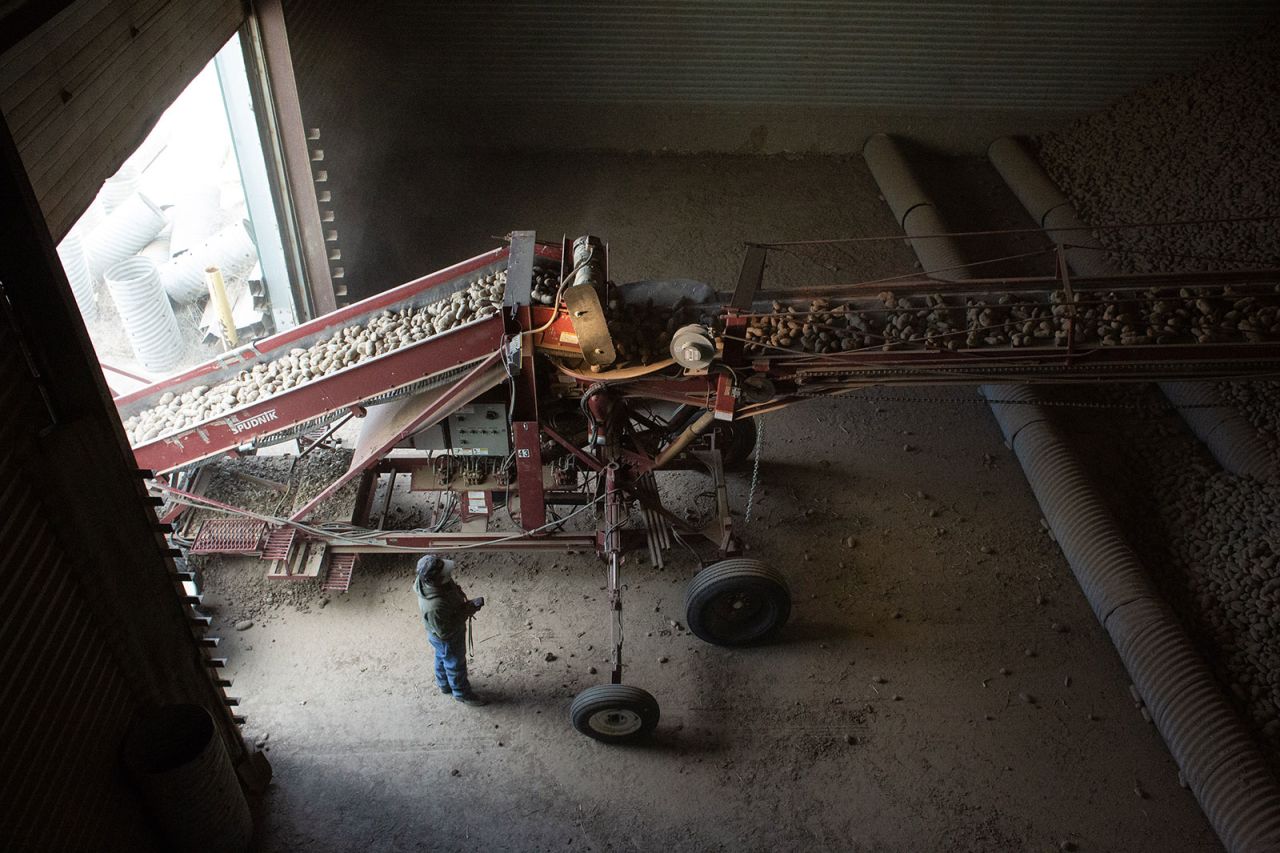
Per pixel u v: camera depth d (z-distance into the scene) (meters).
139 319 11.91
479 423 8.97
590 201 15.62
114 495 5.92
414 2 14.59
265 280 12.16
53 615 5.51
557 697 8.74
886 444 11.44
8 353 5.11
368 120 14.95
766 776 8.10
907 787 8.02
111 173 7.36
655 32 15.16
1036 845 7.60
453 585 7.89
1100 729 8.44
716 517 9.55
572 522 10.10
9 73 5.87
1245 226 13.95
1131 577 9.06
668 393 8.59
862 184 16.23
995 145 16.72
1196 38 15.89
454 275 9.23
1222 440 10.70
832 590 9.73
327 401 8.70
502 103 16.02
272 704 8.63
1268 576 9.20
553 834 7.70
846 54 15.59
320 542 9.45
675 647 9.18
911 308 8.49
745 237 14.95
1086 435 11.36
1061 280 8.51
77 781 5.78
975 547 10.18
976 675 8.91
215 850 7.12
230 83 10.55
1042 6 15.19
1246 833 7.16
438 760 8.22
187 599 6.86
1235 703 8.35
